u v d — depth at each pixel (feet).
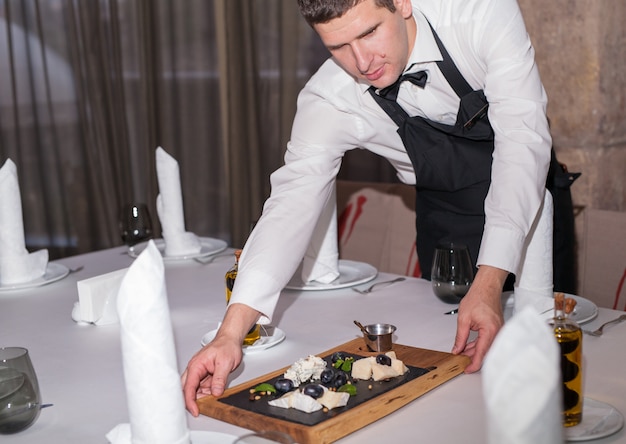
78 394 4.29
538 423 2.12
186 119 12.90
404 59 5.10
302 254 5.18
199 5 12.50
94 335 5.31
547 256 5.08
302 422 3.61
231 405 3.90
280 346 4.87
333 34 4.78
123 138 13.16
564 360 3.46
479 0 5.19
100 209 13.23
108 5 12.78
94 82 12.87
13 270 6.63
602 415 3.58
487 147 5.98
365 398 3.82
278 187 5.61
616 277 6.73
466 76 5.50
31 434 3.82
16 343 5.22
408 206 8.16
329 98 5.68
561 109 9.07
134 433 3.31
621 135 9.03
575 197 9.20
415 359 4.34
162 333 3.26
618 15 8.66
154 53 12.78
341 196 8.69
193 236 7.52
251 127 12.35
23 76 12.83
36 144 13.03
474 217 6.28
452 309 5.42
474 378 4.22
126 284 3.23
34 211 13.19
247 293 4.70
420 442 3.51
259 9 11.97
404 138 5.91
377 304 5.65
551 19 8.86
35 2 12.65
